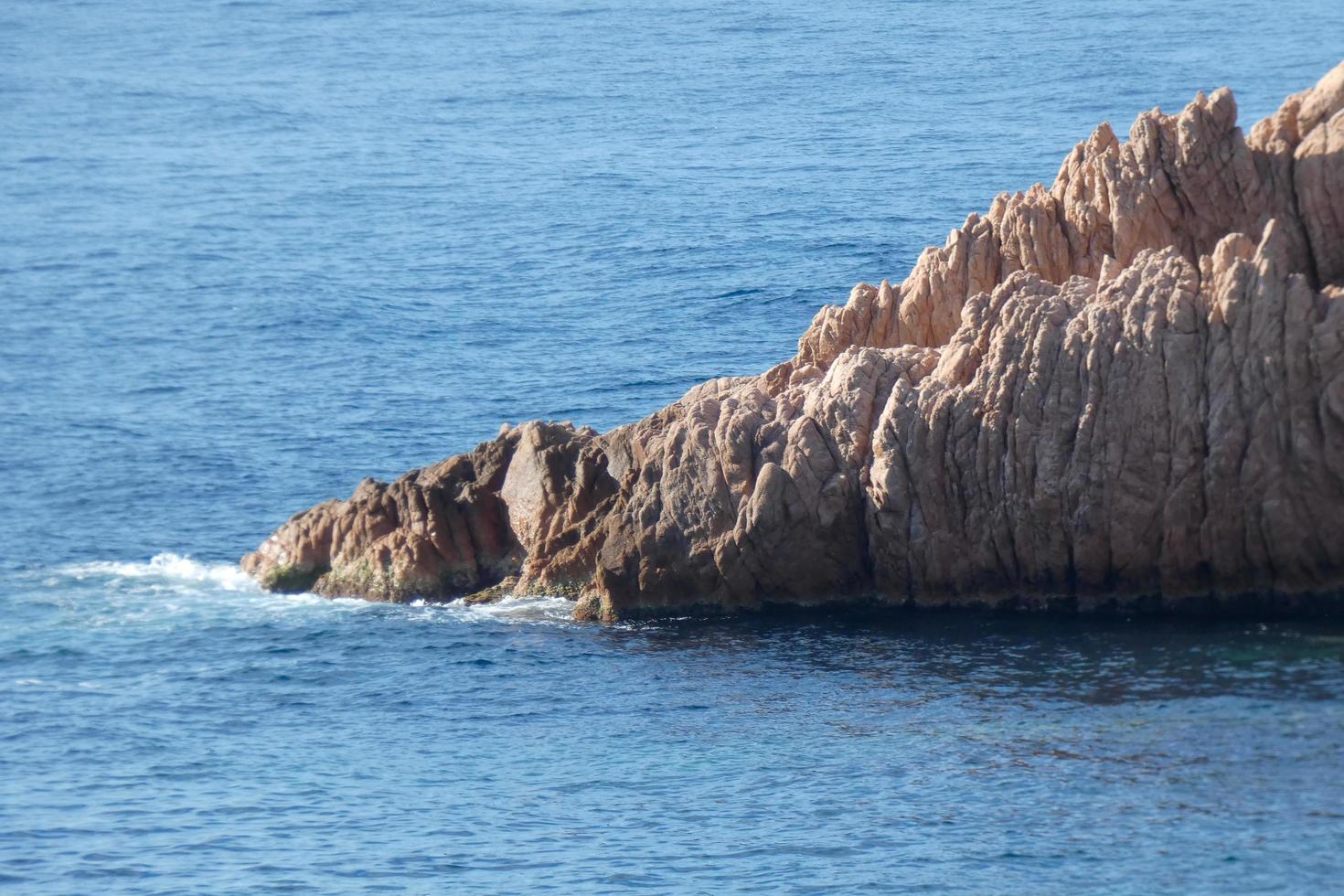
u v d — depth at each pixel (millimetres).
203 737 165000
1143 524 172250
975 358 180000
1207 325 169875
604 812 145125
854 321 196500
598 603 187000
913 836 136125
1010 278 182875
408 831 143875
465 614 190750
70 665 182875
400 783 153375
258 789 153125
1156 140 183875
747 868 134125
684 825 141875
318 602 198625
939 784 143375
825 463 181125
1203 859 128500
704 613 184875
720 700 164125
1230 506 169875
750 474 183000
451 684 173250
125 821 147625
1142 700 154250
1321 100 182125
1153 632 169375
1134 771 141750
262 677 178000
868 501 180000
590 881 133875
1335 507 168125
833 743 152875
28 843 143625
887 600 182125
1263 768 140375
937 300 192375
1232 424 168250
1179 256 174500
